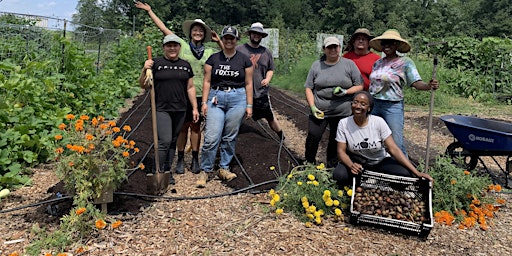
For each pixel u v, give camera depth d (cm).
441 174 492
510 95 1487
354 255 390
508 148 575
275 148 719
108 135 459
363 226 448
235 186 543
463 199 487
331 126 575
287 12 6600
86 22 6019
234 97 542
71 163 409
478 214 468
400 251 402
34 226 414
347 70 542
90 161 411
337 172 481
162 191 507
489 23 6038
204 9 6081
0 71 747
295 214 462
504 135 570
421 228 421
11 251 377
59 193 468
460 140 619
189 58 593
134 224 432
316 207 464
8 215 445
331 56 539
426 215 443
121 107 1092
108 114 940
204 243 402
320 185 470
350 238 421
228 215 461
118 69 1288
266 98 716
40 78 790
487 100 1513
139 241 402
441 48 1795
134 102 1175
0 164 523
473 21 6322
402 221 427
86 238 400
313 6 7331
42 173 580
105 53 1384
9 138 556
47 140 613
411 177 471
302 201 451
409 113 1234
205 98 548
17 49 881
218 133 541
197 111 541
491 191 571
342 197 476
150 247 393
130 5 5850
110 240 400
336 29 6269
